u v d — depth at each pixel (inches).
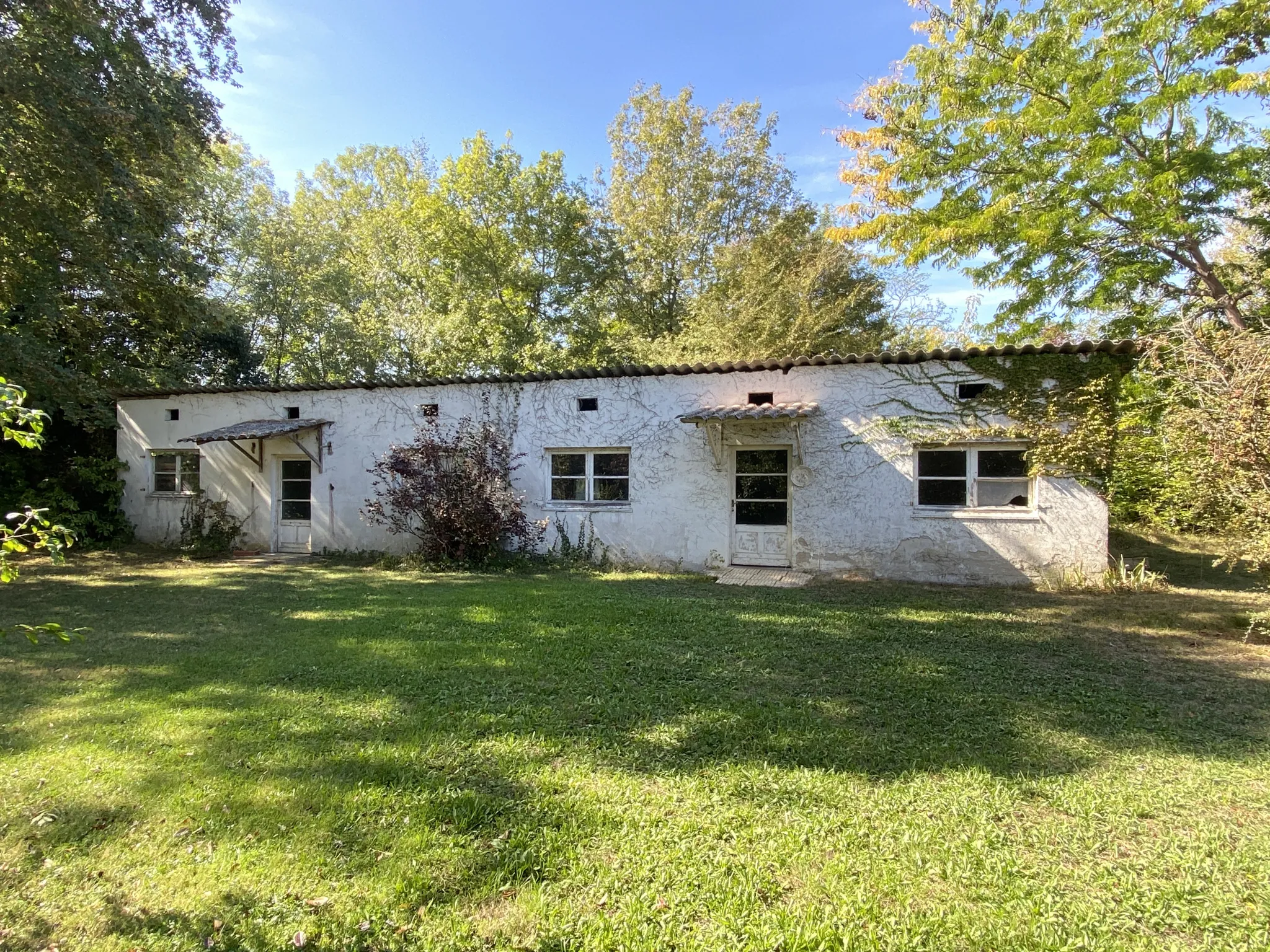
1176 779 127.9
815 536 380.2
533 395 441.7
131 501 534.9
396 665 200.5
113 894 93.3
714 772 130.4
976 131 506.0
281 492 499.2
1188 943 83.7
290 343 983.6
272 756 136.3
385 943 84.5
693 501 405.4
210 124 470.6
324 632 242.5
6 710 161.9
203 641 229.6
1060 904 90.9
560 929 86.1
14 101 362.6
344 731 149.3
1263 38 428.1
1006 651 220.1
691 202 997.8
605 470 431.8
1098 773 130.3
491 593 321.4
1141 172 455.8
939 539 358.3
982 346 368.8
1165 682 187.3
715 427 399.9
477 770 131.0
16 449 533.6
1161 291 509.0
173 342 682.8
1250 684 185.6
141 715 158.7
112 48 393.7
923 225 530.9
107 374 556.1
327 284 957.2
